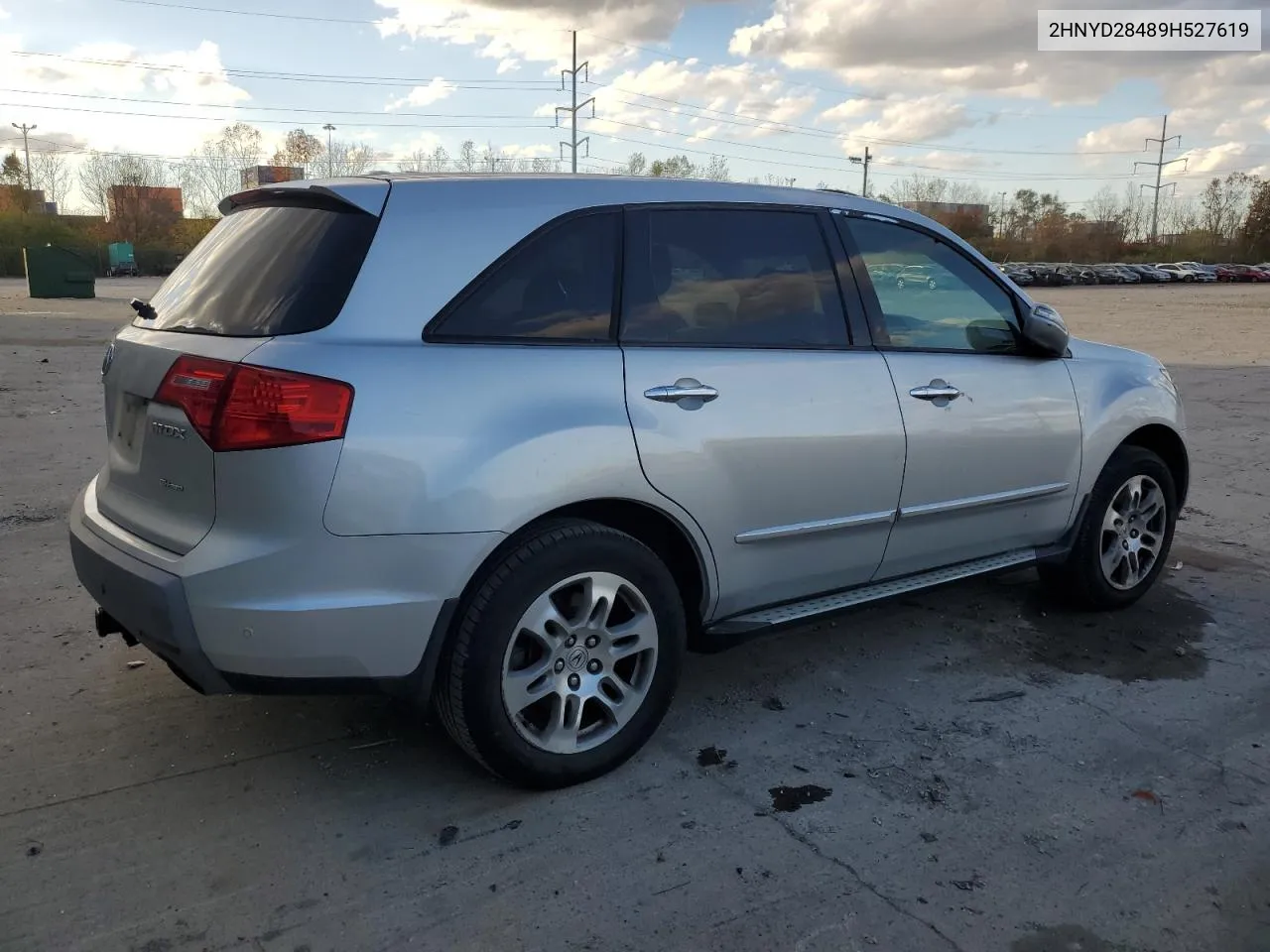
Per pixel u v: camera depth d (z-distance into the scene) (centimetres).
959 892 261
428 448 267
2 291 3862
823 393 342
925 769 324
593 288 308
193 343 282
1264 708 370
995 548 418
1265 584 512
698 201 336
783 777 317
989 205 10281
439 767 321
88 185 8812
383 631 268
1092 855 278
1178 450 484
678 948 238
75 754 324
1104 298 4431
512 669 291
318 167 7806
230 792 303
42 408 992
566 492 286
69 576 490
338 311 270
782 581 350
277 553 258
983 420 389
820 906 254
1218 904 257
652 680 317
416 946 238
